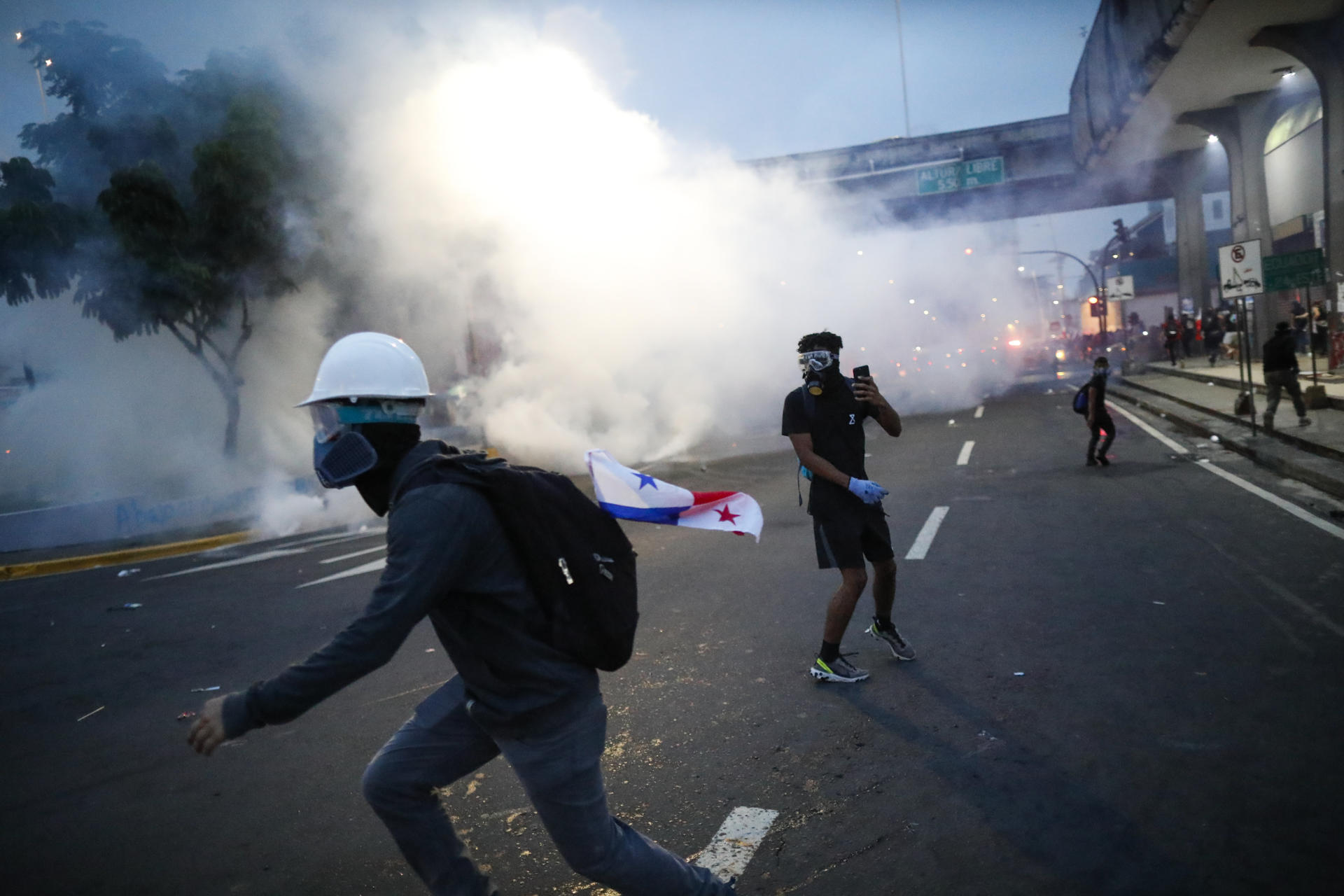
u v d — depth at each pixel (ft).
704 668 16.49
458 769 7.66
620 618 7.06
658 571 24.82
